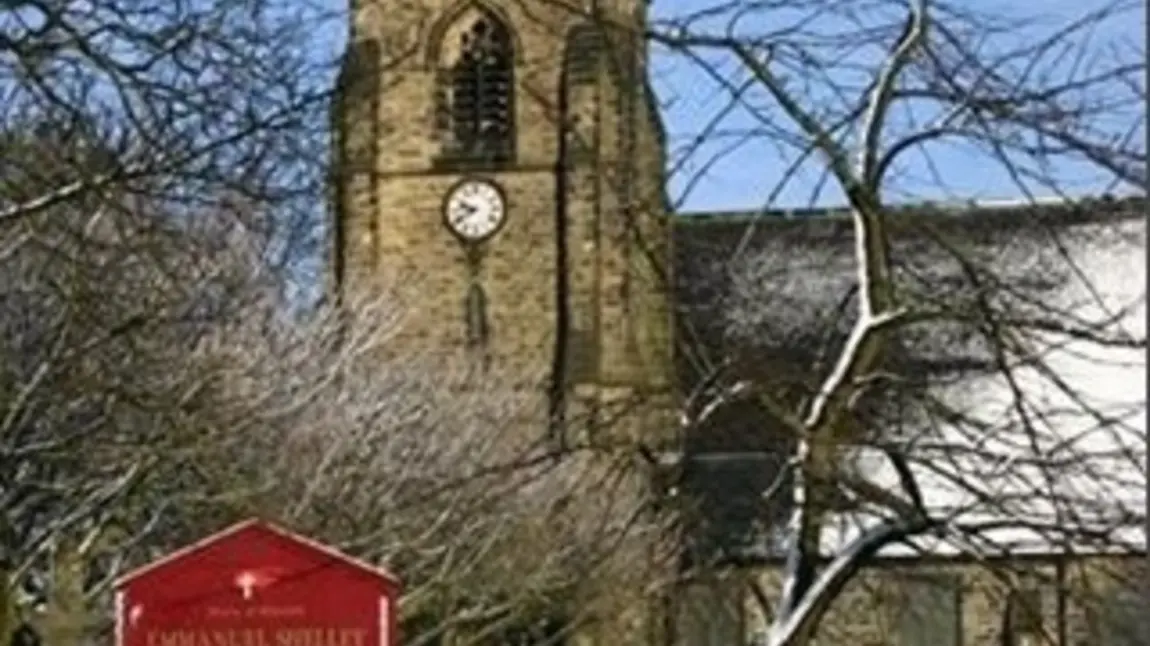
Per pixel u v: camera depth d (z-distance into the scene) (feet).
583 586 120.57
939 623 210.79
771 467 60.75
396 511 123.03
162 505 106.32
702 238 80.64
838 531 58.90
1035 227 55.83
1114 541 50.55
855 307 64.49
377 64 115.65
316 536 123.95
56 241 86.43
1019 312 62.18
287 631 59.93
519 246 239.71
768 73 54.29
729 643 107.14
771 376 56.70
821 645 96.12
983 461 53.88
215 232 111.04
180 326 101.35
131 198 78.43
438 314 241.14
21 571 91.56
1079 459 51.49
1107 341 54.39
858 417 54.95
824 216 63.36
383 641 59.93
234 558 60.08
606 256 236.02
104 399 90.48
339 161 70.85
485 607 129.18
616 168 83.10
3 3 55.83
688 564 69.21
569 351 234.58
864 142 54.08
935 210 55.42
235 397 118.32
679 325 59.82
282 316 156.15
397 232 241.14
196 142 63.05
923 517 53.21
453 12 247.29
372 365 169.89
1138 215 51.55
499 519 126.41
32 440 92.12
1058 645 53.36
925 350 55.42
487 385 202.69
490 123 246.06
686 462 59.11
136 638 59.88
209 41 60.64
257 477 123.54
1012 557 52.01
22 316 95.66
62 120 62.75
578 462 111.75
